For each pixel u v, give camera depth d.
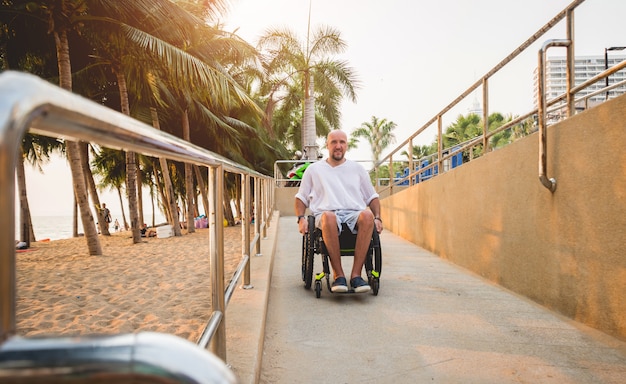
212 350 1.76
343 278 3.72
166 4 9.57
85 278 6.15
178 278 5.80
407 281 4.42
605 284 2.78
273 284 4.35
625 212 2.59
